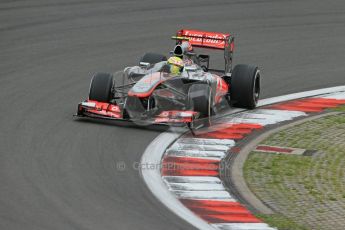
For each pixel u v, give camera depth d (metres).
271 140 54.53
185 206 42.34
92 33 83.69
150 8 94.38
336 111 62.53
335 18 92.94
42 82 66.69
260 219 40.84
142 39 82.50
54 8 91.88
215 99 58.03
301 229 39.62
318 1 100.06
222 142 53.62
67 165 47.62
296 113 61.53
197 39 63.00
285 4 98.19
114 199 42.78
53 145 51.00
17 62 72.50
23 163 47.44
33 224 38.78
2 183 44.03
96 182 45.16
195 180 46.44
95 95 56.09
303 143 54.03
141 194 43.75
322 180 46.91
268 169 48.72
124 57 76.19
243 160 50.31
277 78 71.69
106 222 39.59
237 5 96.94
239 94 61.00
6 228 38.12
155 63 61.97
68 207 41.25
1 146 50.19
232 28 87.62
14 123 55.19
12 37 80.38
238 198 43.81
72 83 66.94
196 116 54.91
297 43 83.38
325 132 56.66
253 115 60.34
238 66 61.72
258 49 80.75
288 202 43.34
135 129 54.91
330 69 75.38
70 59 74.62
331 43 83.94
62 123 55.53
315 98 66.19
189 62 58.47
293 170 48.59
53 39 80.75
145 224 39.56
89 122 56.00
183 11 93.56
